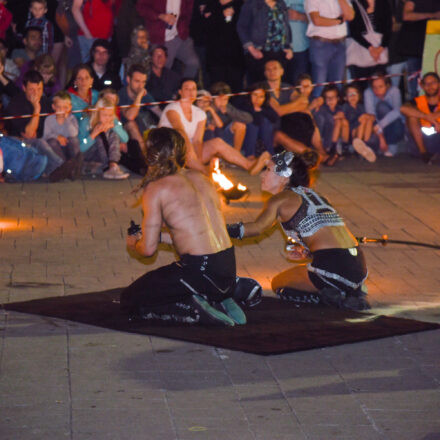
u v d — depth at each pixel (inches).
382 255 444.8
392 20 766.5
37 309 336.8
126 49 745.0
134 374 270.5
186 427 231.5
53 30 703.7
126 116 663.8
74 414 238.2
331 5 735.7
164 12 717.3
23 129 634.8
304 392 258.4
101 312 335.3
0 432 225.1
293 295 358.9
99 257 431.2
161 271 323.6
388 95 749.3
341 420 238.4
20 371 271.6
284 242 466.6
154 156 324.2
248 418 238.4
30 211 534.6
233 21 727.1
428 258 440.1
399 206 567.2
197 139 631.8
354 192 608.4
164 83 695.7
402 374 275.1
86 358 284.5
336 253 348.8
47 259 425.1
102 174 656.4
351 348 299.0
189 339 302.7
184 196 322.7
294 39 747.4
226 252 326.3
